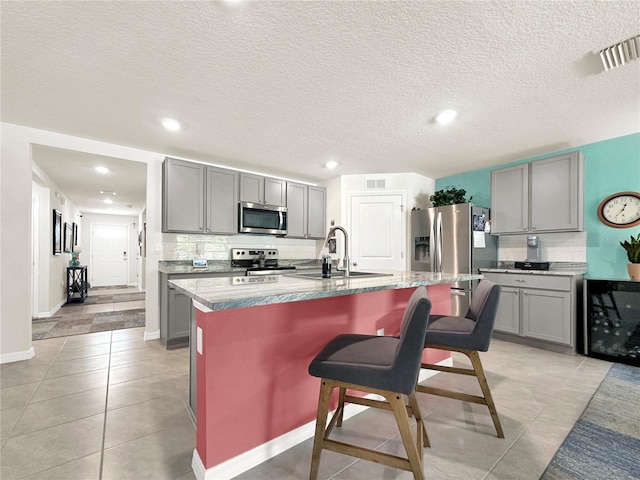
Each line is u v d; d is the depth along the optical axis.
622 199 3.03
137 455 1.50
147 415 1.87
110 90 2.14
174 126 2.77
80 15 1.45
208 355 1.31
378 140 3.13
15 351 2.77
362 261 4.53
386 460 1.19
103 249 8.65
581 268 3.29
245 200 3.97
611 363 2.75
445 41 1.66
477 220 3.76
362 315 1.97
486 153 3.56
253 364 1.45
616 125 2.78
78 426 1.74
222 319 1.35
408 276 2.21
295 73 1.95
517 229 3.54
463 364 2.76
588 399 2.07
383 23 1.53
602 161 3.17
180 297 3.21
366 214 4.55
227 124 2.73
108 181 4.89
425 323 1.10
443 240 3.89
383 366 1.16
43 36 1.59
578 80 2.03
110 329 3.92
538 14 1.47
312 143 3.22
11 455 1.49
